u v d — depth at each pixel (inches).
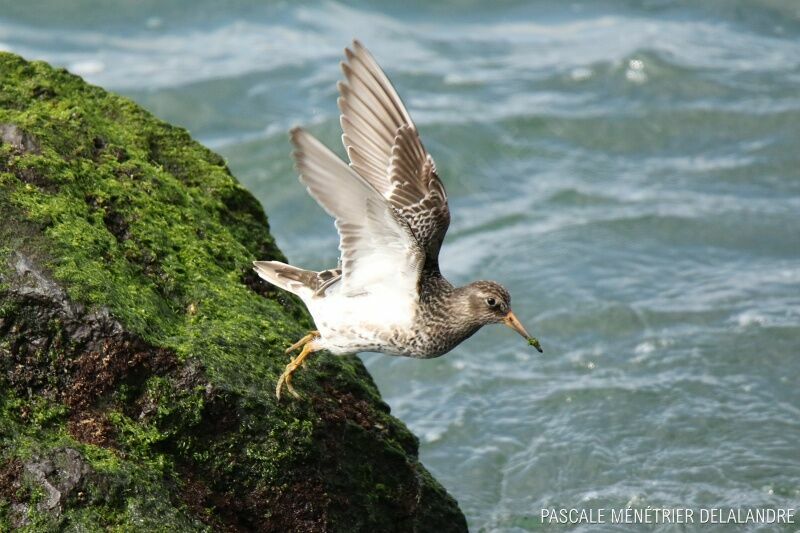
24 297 339.3
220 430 347.9
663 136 848.9
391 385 613.3
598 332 645.9
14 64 441.7
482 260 711.1
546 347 637.3
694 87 896.9
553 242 729.0
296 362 374.0
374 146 413.1
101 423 333.4
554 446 548.7
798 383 590.9
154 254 386.6
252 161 805.9
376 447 390.3
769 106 872.3
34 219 358.6
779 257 712.4
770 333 631.2
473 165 813.2
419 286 382.0
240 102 865.5
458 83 906.1
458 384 608.7
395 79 906.1
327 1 1023.0
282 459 352.8
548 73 922.7
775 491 507.2
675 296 674.2
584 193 784.3
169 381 344.8
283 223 755.4
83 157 404.8
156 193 410.9
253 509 347.6
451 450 551.2
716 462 529.7
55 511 309.6
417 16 1018.1
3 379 334.3
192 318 376.2
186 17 985.5
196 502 336.2
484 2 1037.2
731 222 746.2
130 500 317.1
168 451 340.8
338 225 358.0
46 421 329.4
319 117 850.8
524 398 591.8
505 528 491.2
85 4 979.3
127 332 341.7
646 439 551.2
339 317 381.7
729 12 1018.7
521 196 784.9
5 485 312.3
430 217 405.4
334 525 358.6
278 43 955.3
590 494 512.4
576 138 845.8
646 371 608.1
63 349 339.0
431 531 397.1
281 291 425.4
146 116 458.0
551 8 1031.6
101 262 361.1
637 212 759.7
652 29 987.9
